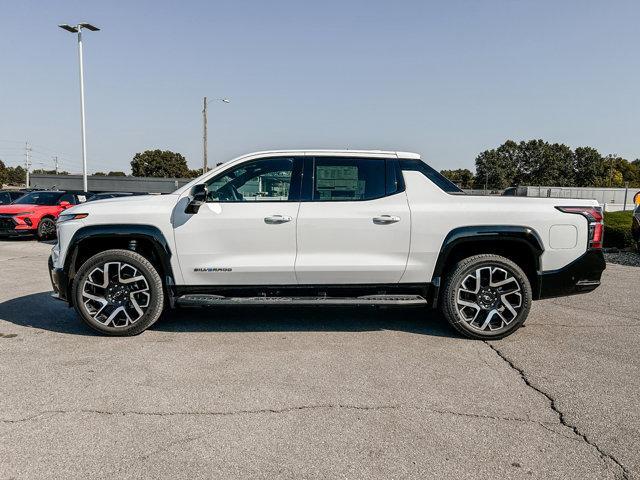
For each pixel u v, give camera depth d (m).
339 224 4.59
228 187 4.75
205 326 5.05
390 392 3.44
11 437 2.81
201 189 4.50
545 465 2.55
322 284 4.68
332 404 3.25
